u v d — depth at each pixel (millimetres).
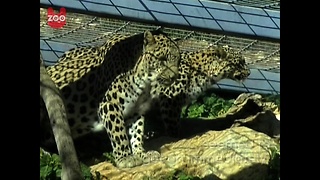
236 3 13961
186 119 14094
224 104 15391
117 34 13758
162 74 11609
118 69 11680
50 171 10312
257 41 15133
